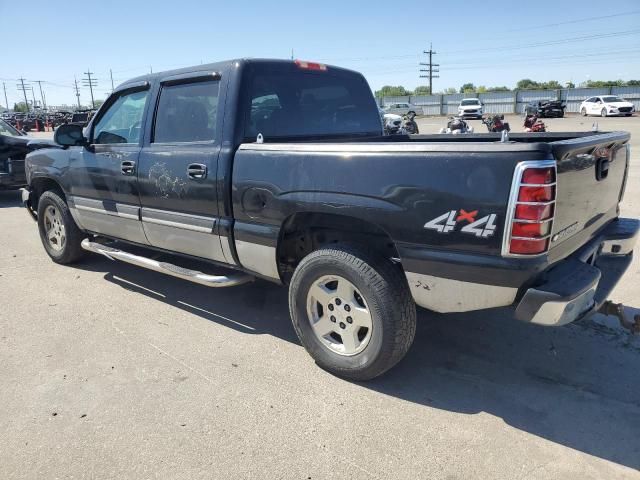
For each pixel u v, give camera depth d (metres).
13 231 7.75
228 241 3.81
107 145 4.73
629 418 2.98
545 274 2.78
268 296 4.91
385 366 3.20
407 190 2.88
